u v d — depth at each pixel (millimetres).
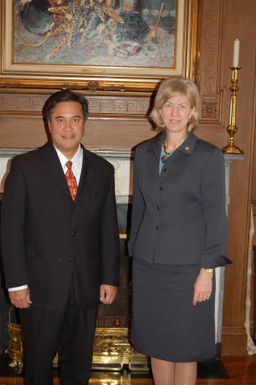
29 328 2086
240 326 3127
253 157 3254
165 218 1981
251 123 2939
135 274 2129
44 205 2008
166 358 2080
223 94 2914
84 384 2189
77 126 2000
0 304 3082
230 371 2908
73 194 2068
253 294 3266
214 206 1940
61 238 2016
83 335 2141
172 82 1945
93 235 2105
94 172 2104
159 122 2041
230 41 2881
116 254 2193
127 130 2939
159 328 2068
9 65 2861
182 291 2014
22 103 2900
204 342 2072
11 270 2004
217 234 1931
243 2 2848
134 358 2912
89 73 2881
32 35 2844
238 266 3072
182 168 1960
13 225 2004
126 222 2973
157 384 2170
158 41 2875
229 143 2816
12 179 2035
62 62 2875
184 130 2010
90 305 2100
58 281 2016
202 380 2799
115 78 2893
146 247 2025
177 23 2861
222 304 2982
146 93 2896
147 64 2895
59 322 2055
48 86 2863
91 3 2834
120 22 2857
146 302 2082
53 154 2053
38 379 2113
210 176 1934
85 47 2867
